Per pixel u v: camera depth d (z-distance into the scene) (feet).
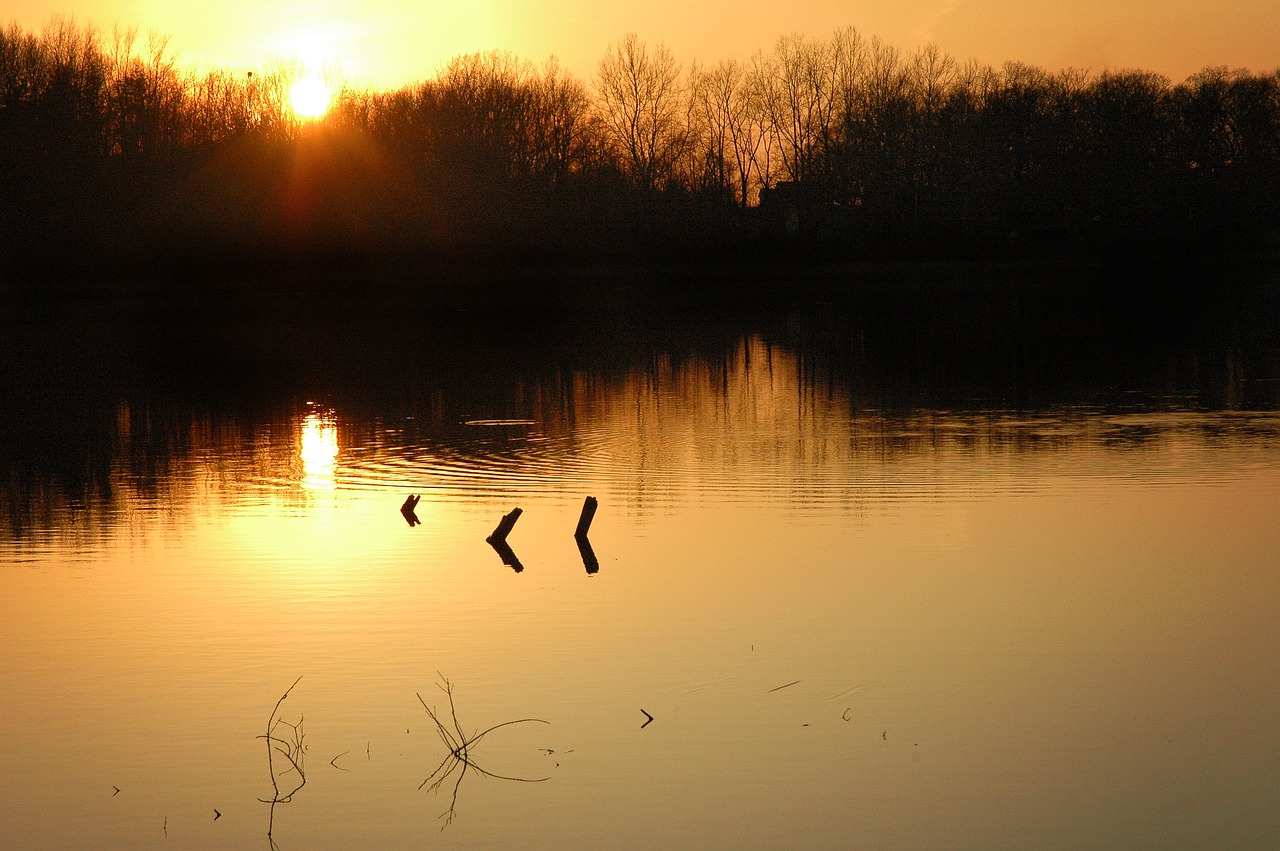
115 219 278.26
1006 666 46.29
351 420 115.75
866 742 40.09
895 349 179.63
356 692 44.68
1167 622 50.98
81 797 37.50
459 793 37.27
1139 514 69.77
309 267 301.63
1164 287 307.99
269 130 299.99
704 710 42.60
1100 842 34.35
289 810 36.50
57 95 271.28
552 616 52.60
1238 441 94.17
